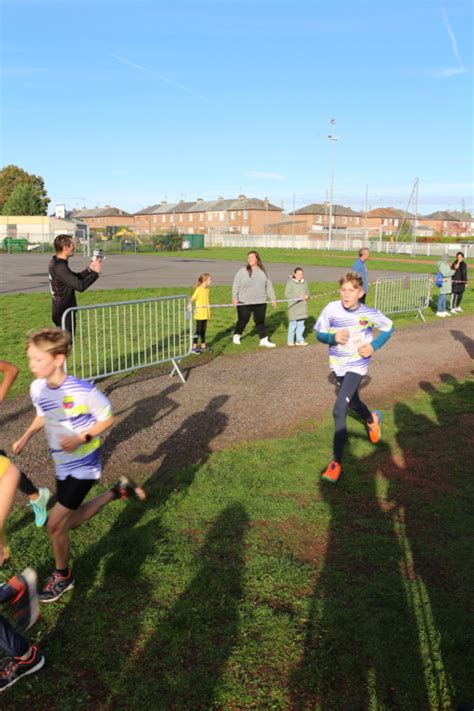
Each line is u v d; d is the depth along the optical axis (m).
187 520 4.23
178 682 2.70
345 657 2.84
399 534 4.05
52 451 3.25
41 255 47.78
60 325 7.29
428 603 3.27
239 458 5.41
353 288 4.77
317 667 2.77
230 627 3.06
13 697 2.63
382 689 2.65
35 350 3.04
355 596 3.33
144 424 6.42
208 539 3.96
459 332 13.12
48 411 3.17
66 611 3.21
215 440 5.94
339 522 4.23
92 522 4.16
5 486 2.44
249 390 7.91
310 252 54.28
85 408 3.14
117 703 2.59
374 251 59.56
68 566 3.35
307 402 7.37
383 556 3.75
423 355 10.52
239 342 11.28
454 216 117.44
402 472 5.15
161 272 27.62
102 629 3.06
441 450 5.70
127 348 10.45
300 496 4.64
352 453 5.60
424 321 14.82
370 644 2.93
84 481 3.21
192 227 111.44
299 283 11.11
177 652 2.89
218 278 24.20
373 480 4.97
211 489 4.72
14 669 2.67
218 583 3.42
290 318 11.24
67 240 7.06
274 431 6.24
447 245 54.59
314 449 5.68
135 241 57.94
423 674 2.74
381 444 5.86
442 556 3.77
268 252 53.47
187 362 9.66
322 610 3.20
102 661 2.83
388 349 11.05
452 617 3.14
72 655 2.88
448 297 19.95
